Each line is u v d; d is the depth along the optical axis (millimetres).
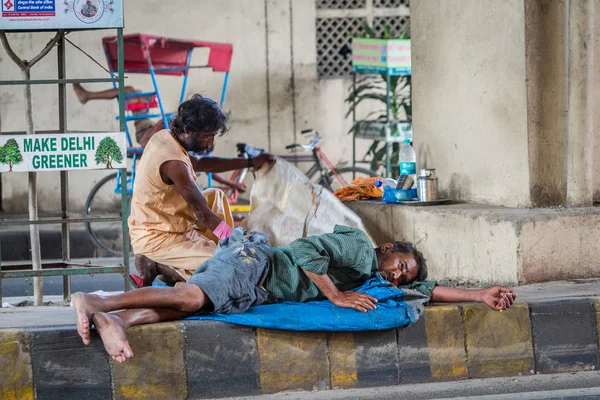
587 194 6801
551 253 6324
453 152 7746
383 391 5230
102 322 4793
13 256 12836
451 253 6961
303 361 5250
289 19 15328
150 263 6875
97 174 14891
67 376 4977
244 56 15312
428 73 8133
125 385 5016
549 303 5551
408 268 5668
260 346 5195
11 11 6230
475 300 5500
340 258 5398
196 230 6922
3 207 14656
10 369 4938
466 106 7488
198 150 6586
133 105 12695
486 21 7113
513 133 6855
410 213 7445
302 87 15422
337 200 7281
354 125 14219
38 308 6031
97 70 14961
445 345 5426
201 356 5117
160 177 6480
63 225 7148
